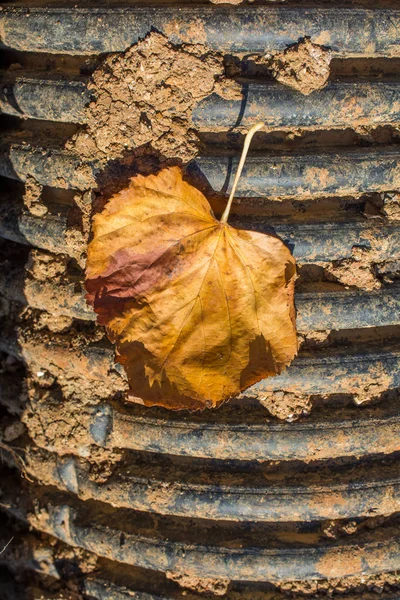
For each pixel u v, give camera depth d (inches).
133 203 27.9
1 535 30.9
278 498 28.7
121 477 29.3
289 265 27.9
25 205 29.2
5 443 30.3
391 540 29.0
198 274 28.1
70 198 29.0
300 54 27.9
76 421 29.5
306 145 28.5
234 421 28.8
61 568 30.3
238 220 28.3
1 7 28.9
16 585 30.8
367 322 28.5
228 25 27.8
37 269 29.4
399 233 28.4
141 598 29.4
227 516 28.9
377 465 29.1
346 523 29.1
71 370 29.4
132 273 28.2
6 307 30.1
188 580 29.2
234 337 28.2
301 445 28.6
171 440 28.8
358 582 29.3
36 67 29.2
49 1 28.9
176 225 28.0
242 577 28.9
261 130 28.3
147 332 28.2
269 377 28.5
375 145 28.5
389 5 28.4
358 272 28.5
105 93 28.2
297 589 29.2
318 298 28.4
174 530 29.3
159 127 28.1
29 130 29.3
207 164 28.1
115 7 28.1
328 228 28.3
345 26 27.9
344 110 28.1
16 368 30.5
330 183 28.2
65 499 30.1
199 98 28.0
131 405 29.3
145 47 27.9
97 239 28.0
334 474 29.0
